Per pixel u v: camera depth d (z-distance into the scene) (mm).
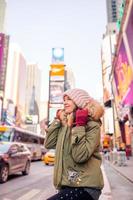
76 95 2061
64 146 1974
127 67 29906
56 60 101375
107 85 86250
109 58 93188
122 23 25906
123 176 13391
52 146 2191
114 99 42219
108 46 96688
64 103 2107
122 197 7328
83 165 1868
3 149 11477
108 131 77562
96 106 2025
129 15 23438
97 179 1860
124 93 34000
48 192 8445
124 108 35250
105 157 42219
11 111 117000
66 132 2029
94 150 1883
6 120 94125
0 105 88750
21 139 27109
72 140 1845
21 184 10344
